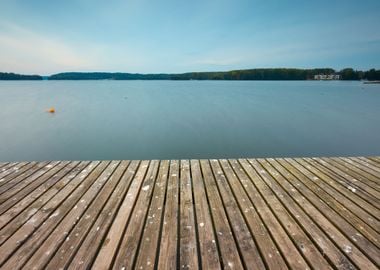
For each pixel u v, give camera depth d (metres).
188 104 16.53
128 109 14.06
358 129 9.30
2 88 40.44
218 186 2.42
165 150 6.79
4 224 1.76
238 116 11.76
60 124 9.90
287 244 1.54
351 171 2.80
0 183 2.48
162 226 1.76
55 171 2.81
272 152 6.68
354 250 1.48
